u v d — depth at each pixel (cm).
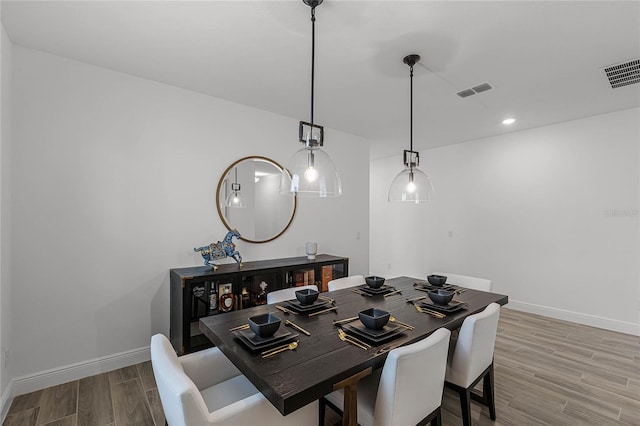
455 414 202
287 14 182
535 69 246
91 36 205
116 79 255
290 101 318
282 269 304
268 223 346
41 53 225
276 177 351
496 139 447
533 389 230
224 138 313
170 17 185
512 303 428
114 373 246
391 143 492
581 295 371
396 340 147
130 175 261
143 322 267
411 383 130
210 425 105
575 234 376
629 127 338
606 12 176
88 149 243
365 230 456
